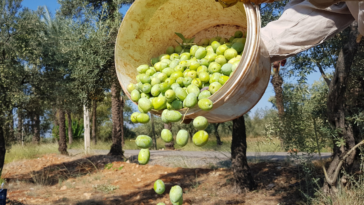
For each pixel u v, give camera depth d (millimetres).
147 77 2031
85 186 8016
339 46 5406
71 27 7367
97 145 22000
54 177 9586
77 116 29984
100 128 31562
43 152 15953
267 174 6594
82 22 7539
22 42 8961
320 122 5086
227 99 1562
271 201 5098
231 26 2436
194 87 1757
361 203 4098
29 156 14531
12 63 8922
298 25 1766
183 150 16031
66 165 11625
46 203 6211
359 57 5371
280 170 6727
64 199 6504
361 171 5320
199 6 2299
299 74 5496
